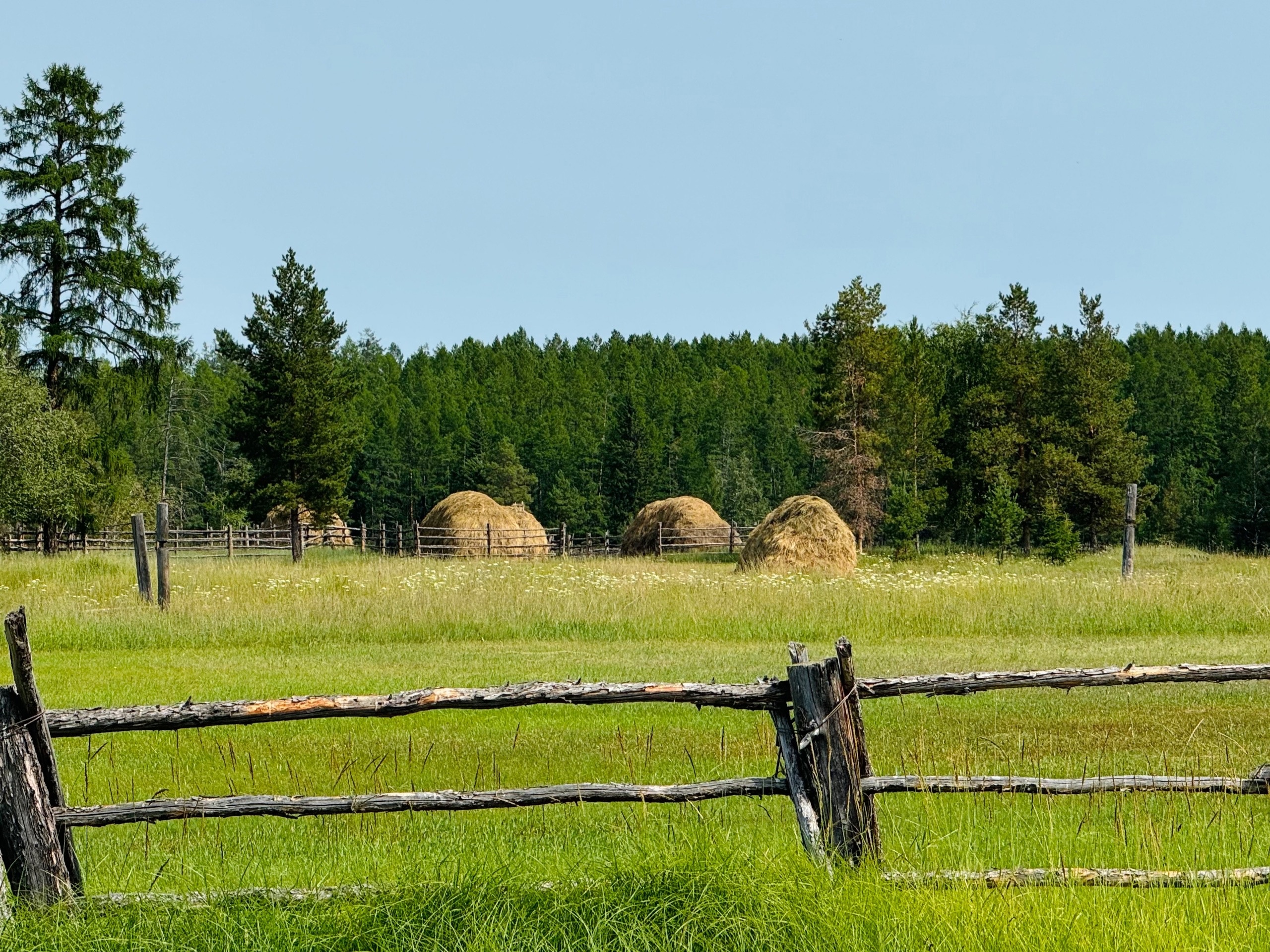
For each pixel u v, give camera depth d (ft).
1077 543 282.15
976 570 246.68
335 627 135.03
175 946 34.01
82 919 35.45
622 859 39.11
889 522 295.07
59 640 130.41
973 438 410.52
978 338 563.07
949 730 79.20
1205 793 47.42
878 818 53.31
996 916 34.73
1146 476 604.08
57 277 305.53
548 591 156.25
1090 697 92.22
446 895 35.47
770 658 116.26
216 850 49.52
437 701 38.75
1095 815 52.16
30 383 271.08
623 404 643.45
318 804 38.68
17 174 298.15
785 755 39.88
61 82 305.94
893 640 130.41
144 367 318.86
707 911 34.55
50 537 303.48
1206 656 111.14
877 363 405.18
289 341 350.84
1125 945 33.60
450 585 174.50
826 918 34.27
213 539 333.83
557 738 77.97
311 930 34.50
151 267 314.55
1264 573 209.77
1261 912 35.99
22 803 36.52
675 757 70.79
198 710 37.91
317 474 348.59
